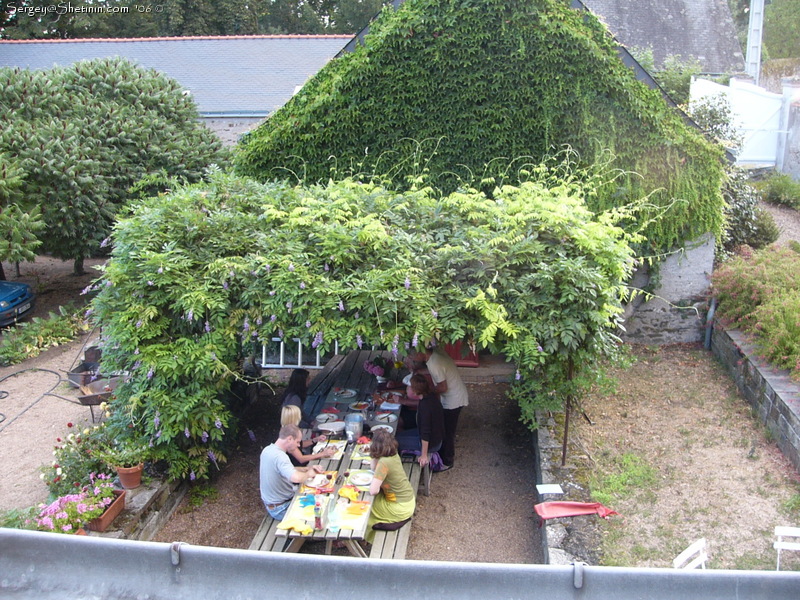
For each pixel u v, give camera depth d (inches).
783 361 297.6
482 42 366.9
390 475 225.1
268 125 396.5
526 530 248.1
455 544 240.2
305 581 108.3
